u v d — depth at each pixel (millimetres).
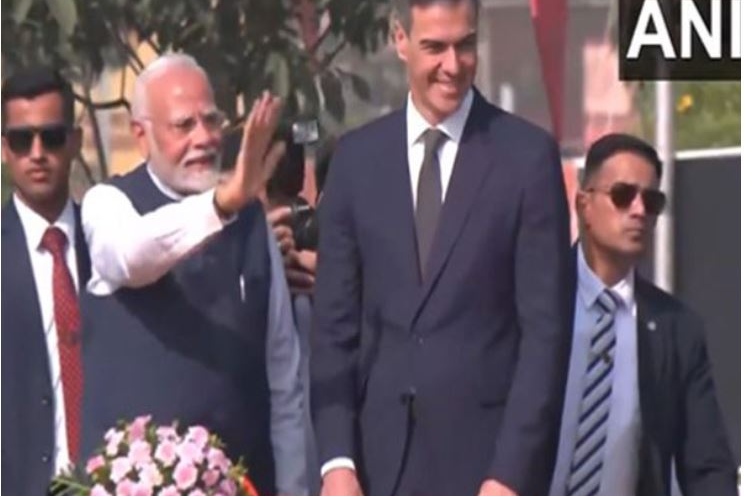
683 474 12398
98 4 14453
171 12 14547
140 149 11781
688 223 15586
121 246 11422
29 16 14164
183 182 11602
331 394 11469
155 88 11633
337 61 15352
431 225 11312
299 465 12094
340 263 11484
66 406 12141
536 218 11250
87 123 17203
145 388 11578
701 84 19250
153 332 11617
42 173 12188
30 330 12133
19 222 12234
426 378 11266
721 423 12336
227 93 14617
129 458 11047
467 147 11328
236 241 11781
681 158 15578
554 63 15461
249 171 11180
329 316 11484
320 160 12867
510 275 11305
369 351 11453
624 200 12070
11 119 12227
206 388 11641
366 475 11461
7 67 14172
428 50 11219
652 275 15539
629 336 12141
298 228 12602
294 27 14844
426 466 11305
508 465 11125
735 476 12359
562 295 11297
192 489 11023
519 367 11234
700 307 15570
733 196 15539
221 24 14602
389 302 11352
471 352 11266
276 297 11930
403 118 11453
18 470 12109
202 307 11656
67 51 14266
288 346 12023
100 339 11648
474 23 11250
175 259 11367
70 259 12258
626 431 12109
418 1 11227
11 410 12109
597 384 12094
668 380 12188
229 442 11727
